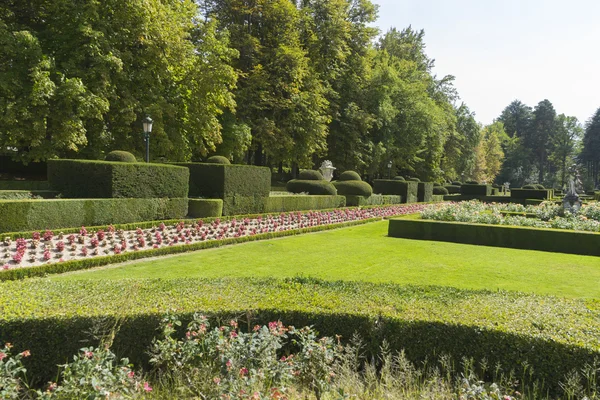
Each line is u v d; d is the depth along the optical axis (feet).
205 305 12.31
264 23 88.94
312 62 99.45
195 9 72.08
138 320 11.45
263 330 10.52
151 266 26.84
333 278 24.13
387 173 129.39
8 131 48.03
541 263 30.07
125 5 56.24
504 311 12.51
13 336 10.81
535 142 263.90
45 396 8.79
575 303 13.69
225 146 79.30
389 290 14.78
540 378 10.69
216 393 9.33
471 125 171.73
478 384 10.34
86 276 23.66
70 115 50.31
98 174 40.01
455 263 29.27
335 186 79.87
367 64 113.19
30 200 31.04
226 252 32.58
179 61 65.87
